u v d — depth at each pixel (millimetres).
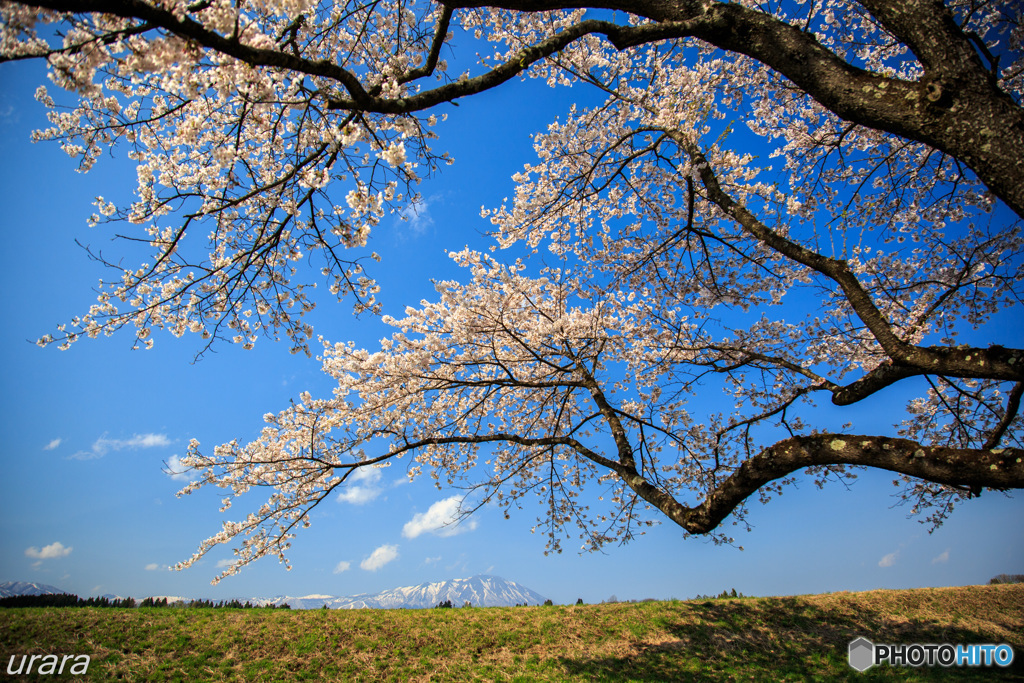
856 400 3877
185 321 5562
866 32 6801
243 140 4824
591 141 7215
